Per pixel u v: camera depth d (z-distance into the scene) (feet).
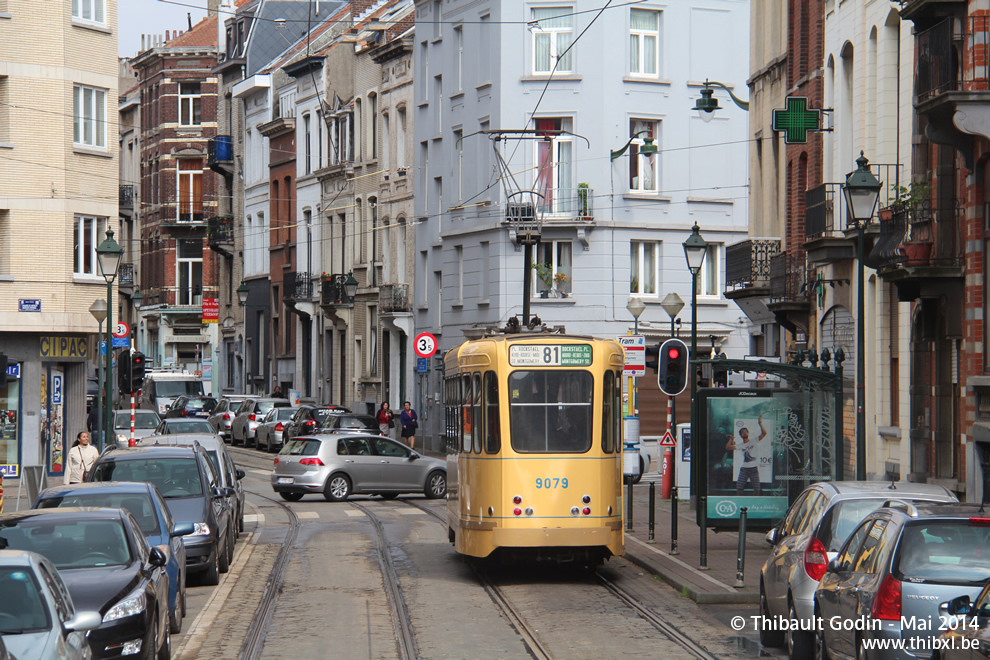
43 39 172.96
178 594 65.67
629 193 214.48
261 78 316.19
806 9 140.97
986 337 95.40
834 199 127.34
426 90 240.73
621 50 214.69
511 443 84.79
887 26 116.37
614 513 85.76
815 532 54.75
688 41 219.41
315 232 291.79
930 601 43.32
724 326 220.43
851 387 124.77
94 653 49.32
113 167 181.27
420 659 58.29
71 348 176.04
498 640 63.16
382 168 258.78
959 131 95.09
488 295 220.43
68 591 48.52
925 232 103.04
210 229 344.90
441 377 234.58
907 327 109.40
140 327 392.06
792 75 145.59
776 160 155.74
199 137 370.53
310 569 91.86
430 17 237.45
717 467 92.43
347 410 219.00
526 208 212.64
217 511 87.25
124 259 404.98
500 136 205.16
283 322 308.19
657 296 217.36
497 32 216.33
